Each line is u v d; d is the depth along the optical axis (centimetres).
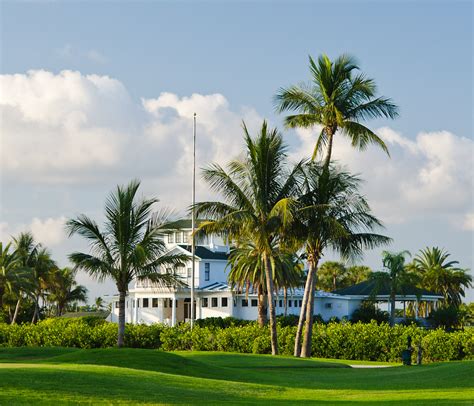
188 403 1964
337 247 4397
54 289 11125
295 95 4444
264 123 4275
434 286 10050
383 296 8150
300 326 4484
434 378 2820
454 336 4372
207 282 8588
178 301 8819
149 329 5250
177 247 8538
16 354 4178
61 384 2128
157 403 1942
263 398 2208
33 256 9900
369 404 1950
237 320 7569
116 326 5281
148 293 8538
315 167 4328
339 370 3509
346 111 4409
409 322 8106
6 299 9838
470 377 2728
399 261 7938
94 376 2319
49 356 4131
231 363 3703
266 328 4956
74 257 4188
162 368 2984
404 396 2227
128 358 3105
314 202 4362
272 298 4497
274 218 4244
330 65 4372
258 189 4275
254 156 4256
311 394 2350
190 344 5106
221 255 8912
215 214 4334
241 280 6681
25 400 1862
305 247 4450
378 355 4572
